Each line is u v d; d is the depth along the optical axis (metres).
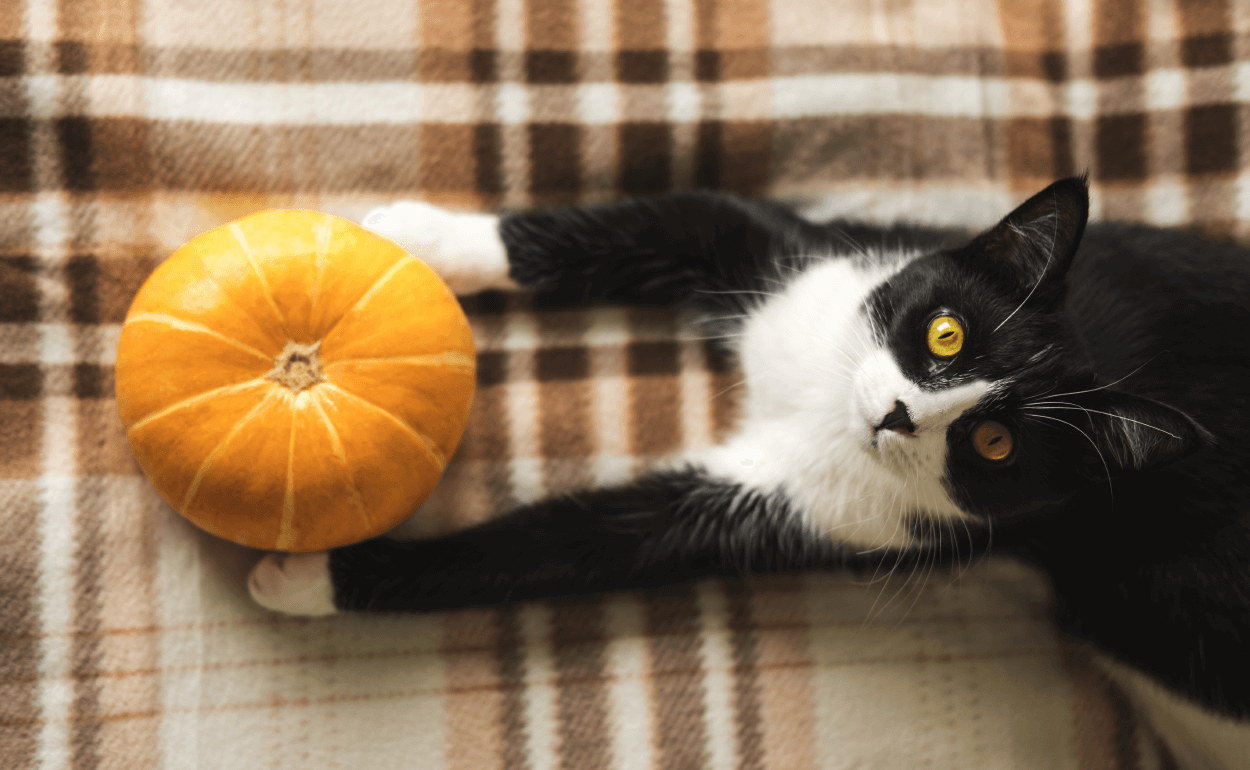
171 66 0.60
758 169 0.63
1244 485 0.57
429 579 0.58
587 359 0.62
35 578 0.57
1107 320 0.58
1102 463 0.54
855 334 0.57
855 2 0.64
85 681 0.57
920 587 0.63
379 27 0.61
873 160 0.64
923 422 0.54
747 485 0.60
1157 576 0.59
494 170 0.62
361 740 0.59
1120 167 0.66
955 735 0.62
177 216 0.60
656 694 0.61
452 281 0.60
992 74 0.65
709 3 0.63
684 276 0.61
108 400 0.58
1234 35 0.65
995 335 0.54
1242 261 0.59
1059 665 0.63
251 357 0.52
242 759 0.58
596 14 0.62
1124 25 0.66
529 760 0.60
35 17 0.58
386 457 0.53
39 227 0.58
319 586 0.57
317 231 0.53
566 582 0.59
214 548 0.59
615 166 0.63
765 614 0.62
